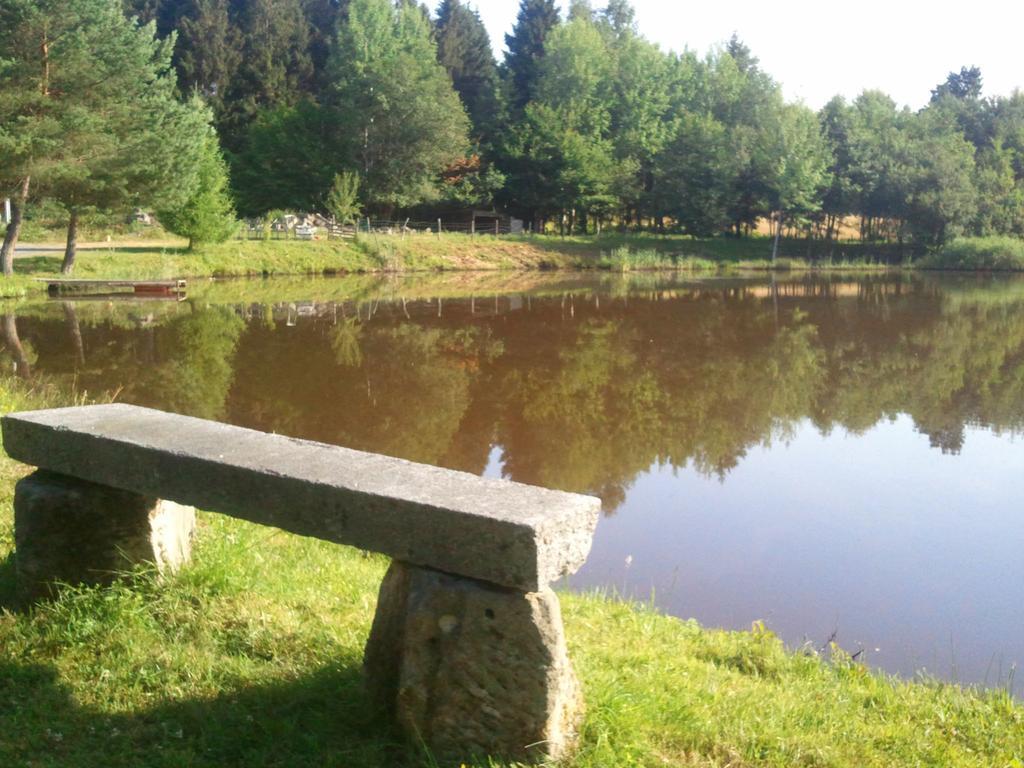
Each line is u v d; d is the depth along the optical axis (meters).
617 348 23.47
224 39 67.75
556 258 57.03
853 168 67.88
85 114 29.64
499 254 56.06
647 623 5.82
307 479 3.50
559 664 3.18
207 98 65.00
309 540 6.37
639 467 12.51
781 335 26.33
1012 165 83.88
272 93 67.19
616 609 6.18
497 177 63.47
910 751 3.97
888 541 9.50
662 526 9.95
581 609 5.96
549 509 3.19
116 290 35.34
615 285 44.44
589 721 3.41
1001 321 30.11
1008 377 19.86
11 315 27.70
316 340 23.84
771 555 9.02
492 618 3.18
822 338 25.80
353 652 4.04
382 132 60.12
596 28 83.12
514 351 22.75
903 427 15.16
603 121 68.62
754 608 7.65
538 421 15.20
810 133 67.25
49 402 12.08
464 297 36.59
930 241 67.94
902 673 6.44
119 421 4.40
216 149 45.22
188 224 43.31
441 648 3.28
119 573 4.41
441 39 80.88
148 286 35.25
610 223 72.75
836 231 74.31
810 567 8.67
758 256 64.50
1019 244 62.50
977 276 55.50
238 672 3.90
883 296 39.69
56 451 4.27
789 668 5.24
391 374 19.19
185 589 4.46
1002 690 5.66
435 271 51.53
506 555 3.09
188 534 5.02
